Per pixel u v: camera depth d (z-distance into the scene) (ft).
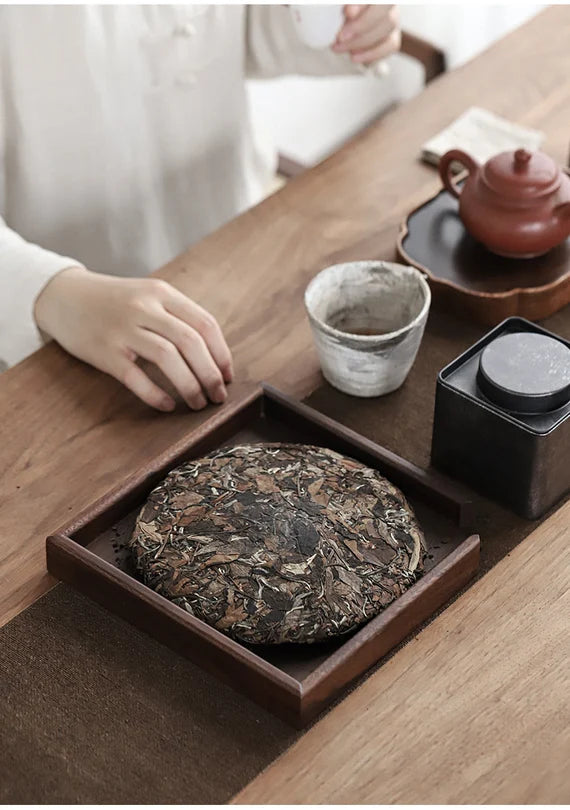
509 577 4.51
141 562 4.43
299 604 4.31
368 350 4.80
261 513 4.48
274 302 5.28
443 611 4.45
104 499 4.58
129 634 4.43
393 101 10.11
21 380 5.06
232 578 4.36
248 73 6.63
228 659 4.26
